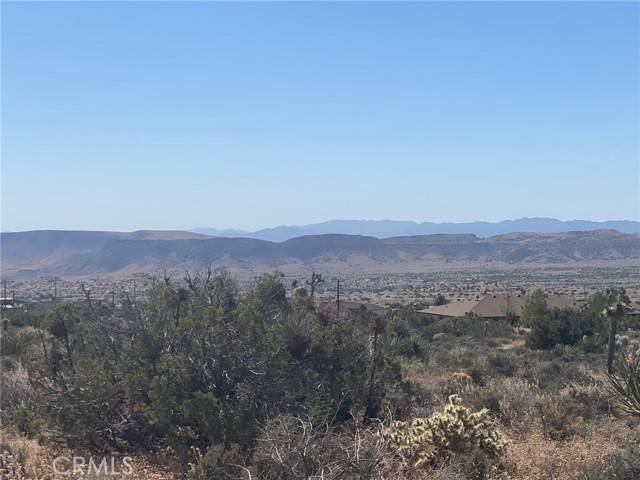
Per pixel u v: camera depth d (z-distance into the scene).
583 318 48.88
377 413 14.78
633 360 13.13
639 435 13.52
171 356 13.97
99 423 13.52
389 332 18.91
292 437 10.05
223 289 16.47
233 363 13.95
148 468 12.16
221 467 10.86
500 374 29.11
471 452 11.24
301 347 14.84
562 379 24.28
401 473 10.56
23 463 12.02
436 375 27.53
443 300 101.50
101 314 15.95
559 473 11.45
